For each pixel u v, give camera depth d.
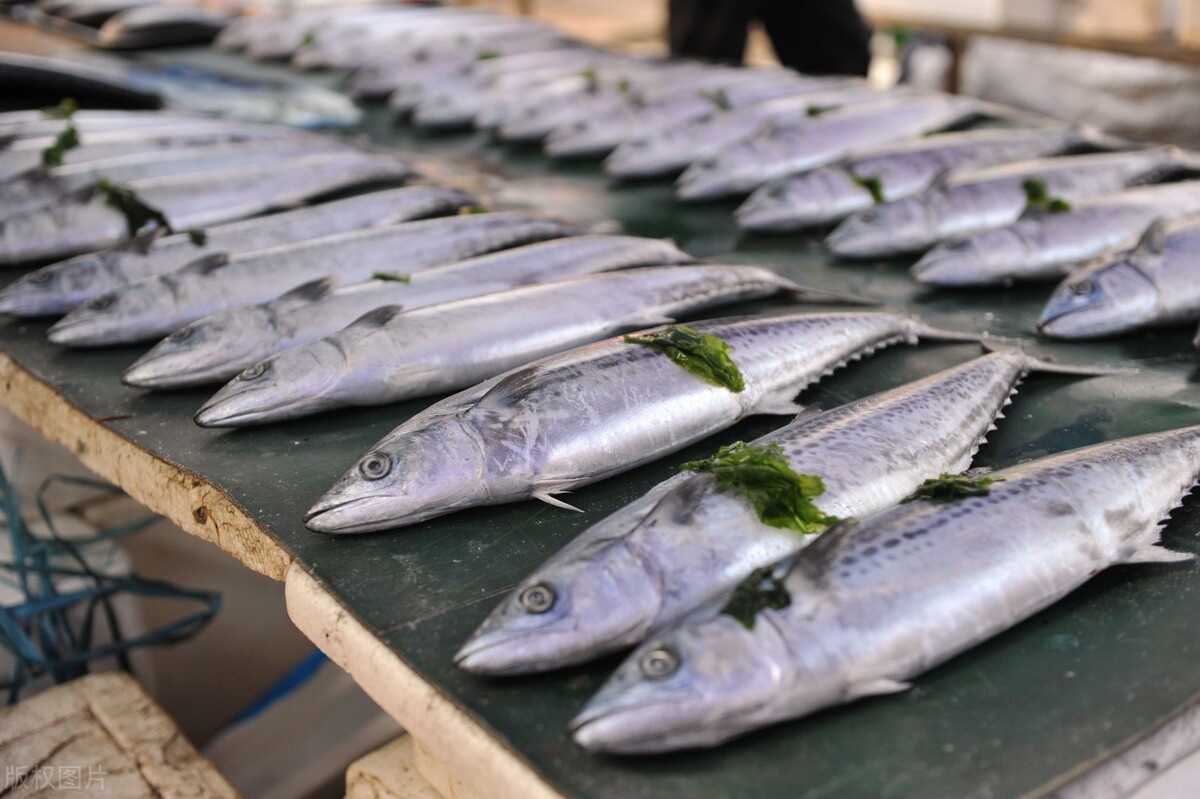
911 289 1.17
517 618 0.64
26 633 1.12
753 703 0.59
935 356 1.01
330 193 1.46
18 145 1.49
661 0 4.02
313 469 0.86
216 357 0.98
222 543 0.83
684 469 0.74
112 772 0.89
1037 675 0.65
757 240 1.33
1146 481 0.74
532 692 0.64
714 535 0.67
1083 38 2.08
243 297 1.09
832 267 1.23
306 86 2.25
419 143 1.84
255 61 2.52
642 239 1.17
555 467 0.79
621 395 0.82
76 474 1.34
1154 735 0.61
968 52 2.60
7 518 1.12
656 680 0.58
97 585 1.12
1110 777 0.59
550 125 1.78
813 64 2.41
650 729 0.58
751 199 1.36
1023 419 0.90
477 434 0.78
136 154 1.46
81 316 1.06
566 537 0.77
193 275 1.09
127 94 1.81
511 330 0.96
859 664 0.61
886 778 0.58
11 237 1.25
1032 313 1.10
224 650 1.34
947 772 0.59
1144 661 0.66
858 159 1.37
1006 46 2.53
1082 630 0.68
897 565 0.64
